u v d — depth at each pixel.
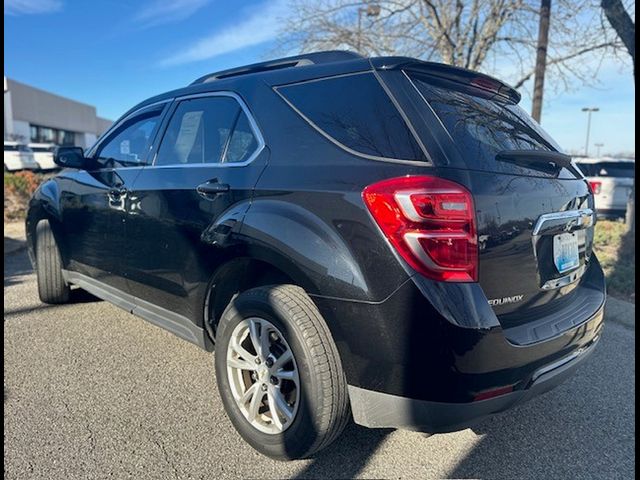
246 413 2.40
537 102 8.65
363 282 1.92
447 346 1.79
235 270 2.58
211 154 2.76
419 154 1.96
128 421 2.60
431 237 1.83
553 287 2.29
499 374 1.87
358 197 1.98
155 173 3.04
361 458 2.36
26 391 2.89
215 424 2.60
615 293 5.34
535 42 9.40
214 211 2.54
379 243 1.90
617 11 6.93
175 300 2.86
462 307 1.81
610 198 12.37
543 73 8.55
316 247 2.05
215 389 2.96
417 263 1.84
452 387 1.81
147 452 2.35
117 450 2.35
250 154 2.51
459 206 1.86
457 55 9.65
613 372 3.39
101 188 3.47
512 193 2.05
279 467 2.28
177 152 3.01
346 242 1.98
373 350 1.93
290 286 2.25
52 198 4.05
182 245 2.73
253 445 2.35
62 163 3.56
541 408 2.89
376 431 2.58
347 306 1.96
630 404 2.94
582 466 2.35
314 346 2.05
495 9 8.93
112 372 3.15
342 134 2.20
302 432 2.12
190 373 3.16
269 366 2.28
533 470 2.32
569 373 2.24
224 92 2.83
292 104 2.45
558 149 2.74
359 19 9.98
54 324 3.98
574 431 2.64
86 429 2.52
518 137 2.47
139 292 3.18
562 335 2.13
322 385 2.05
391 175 1.95
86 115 61.44
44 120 48.75
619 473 2.30
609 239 8.08
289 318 2.11
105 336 3.74
